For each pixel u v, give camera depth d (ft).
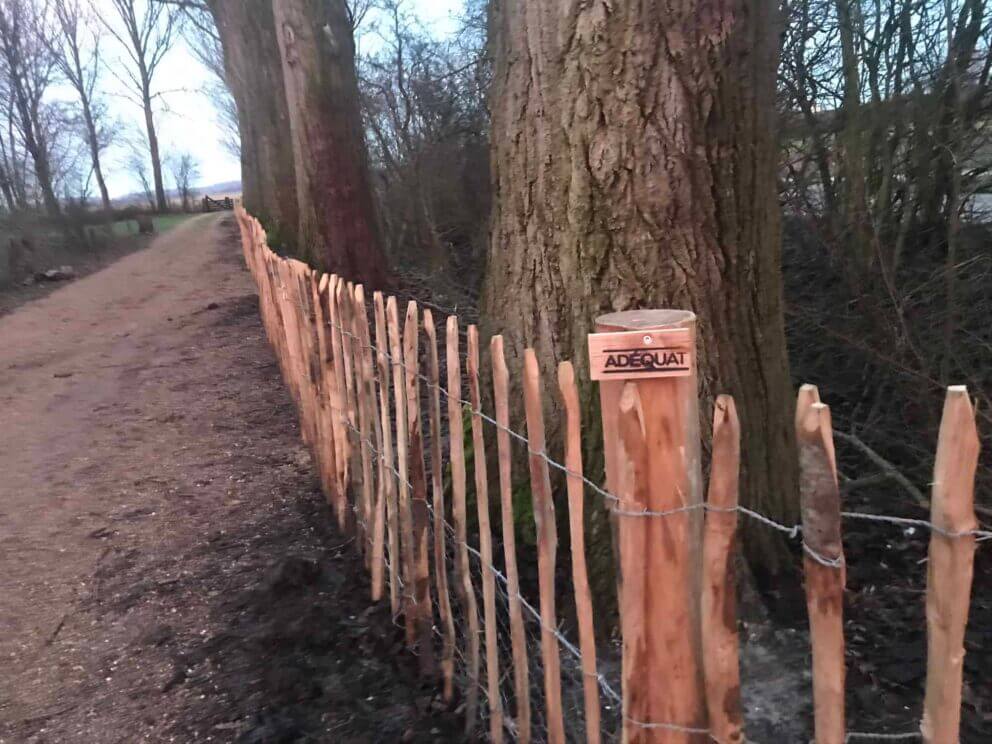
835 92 20.86
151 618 11.56
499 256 10.59
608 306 9.33
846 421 16.26
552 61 9.30
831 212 19.75
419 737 8.51
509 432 6.98
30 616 11.96
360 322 10.66
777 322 10.03
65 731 9.21
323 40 34.12
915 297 16.98
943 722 4.38
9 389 27.55
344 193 35.40
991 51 17.95
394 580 10.50
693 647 5.40
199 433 20.68
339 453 13.10
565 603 9.61
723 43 8.72
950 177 18.13
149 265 65.77
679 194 8.95
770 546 9.84
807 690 8.14
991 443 12.62
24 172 97.30
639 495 5.24
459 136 44.11
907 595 10.09
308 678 9.67
